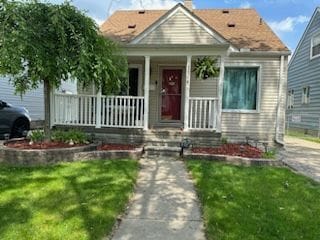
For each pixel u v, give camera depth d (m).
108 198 5.44
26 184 6.16
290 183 6.82
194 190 6.24
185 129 10.57
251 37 13.56
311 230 4.44
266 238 4.11
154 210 5.14
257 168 8.20
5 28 8.04
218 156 8.81
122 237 4.13
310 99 20.92
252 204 5.39
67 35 8.77
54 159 8.12
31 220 4.46
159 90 13.13
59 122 10.97
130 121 11.07
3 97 14.16
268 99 12.68
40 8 8.48
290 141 16.62
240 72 12.92
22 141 9.56
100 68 8.68
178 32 11.81
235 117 12.84
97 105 10.73
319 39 19.83
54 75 8.77
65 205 5.07
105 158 8.72
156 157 9.38
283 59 12.45
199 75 12.05
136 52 10.60
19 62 7.99
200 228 4.48
